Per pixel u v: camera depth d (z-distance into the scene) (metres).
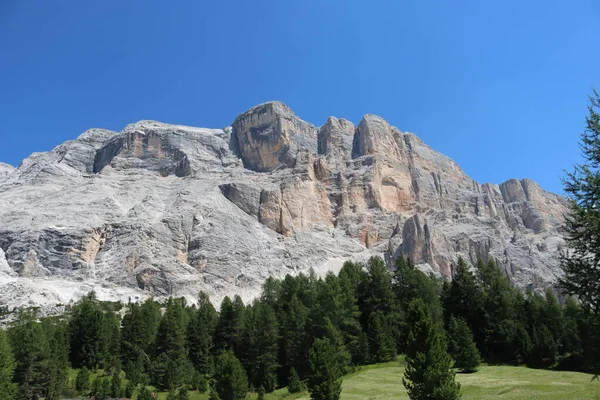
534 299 111.12
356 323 100.69
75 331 118.94
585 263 32.16
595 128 31.59
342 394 70.75
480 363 90.25
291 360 98.62
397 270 122.19
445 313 110.00
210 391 83.88
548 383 63.59
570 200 32.38
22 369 88.62
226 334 113.94
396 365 90.62
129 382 92.38
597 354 80.31
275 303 124.38
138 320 120.12
